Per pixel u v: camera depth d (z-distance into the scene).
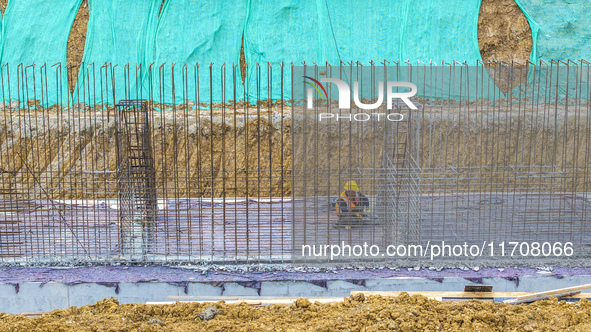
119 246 7.57
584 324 5.75
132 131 8.20
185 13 16.33
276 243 8.05
